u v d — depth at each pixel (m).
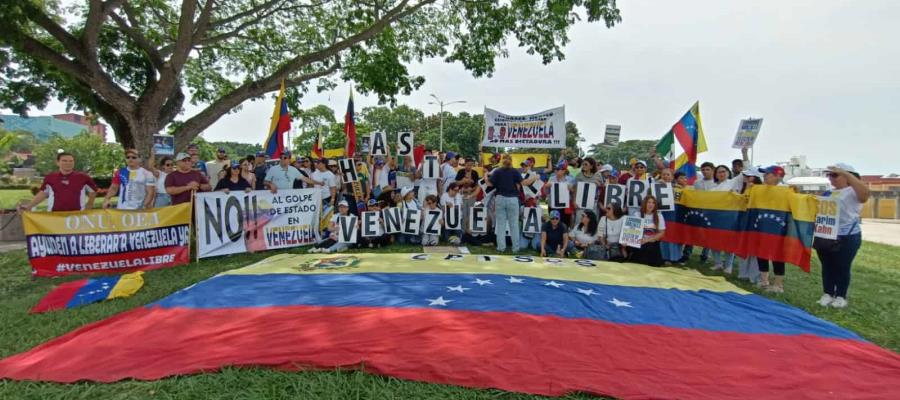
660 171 9.25
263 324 4.26
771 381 3.37
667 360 3.69
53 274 6.59
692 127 9.70
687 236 7.93
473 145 62.59
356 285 5.62
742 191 7.64
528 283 5.78
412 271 6.39
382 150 10.12
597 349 3.85
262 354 3.61
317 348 3.72
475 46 14.87
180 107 14.39
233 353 3.64
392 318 4.42
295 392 3.14
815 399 3.14
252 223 8.33
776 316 4.81
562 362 3.59
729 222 7.16
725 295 5.59
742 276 6.95
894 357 3.85
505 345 3.85
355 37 13.42
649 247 7.33
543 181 11.41
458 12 14.86
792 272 7.72
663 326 4.43
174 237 7.39
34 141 80.56
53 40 13.98
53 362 3.55
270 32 16.28
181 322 4.33
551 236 8.31
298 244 8.79
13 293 5.75
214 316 4.50
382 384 3.25
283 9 14.33
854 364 3.70
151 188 7.93
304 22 16.17
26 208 6.57
